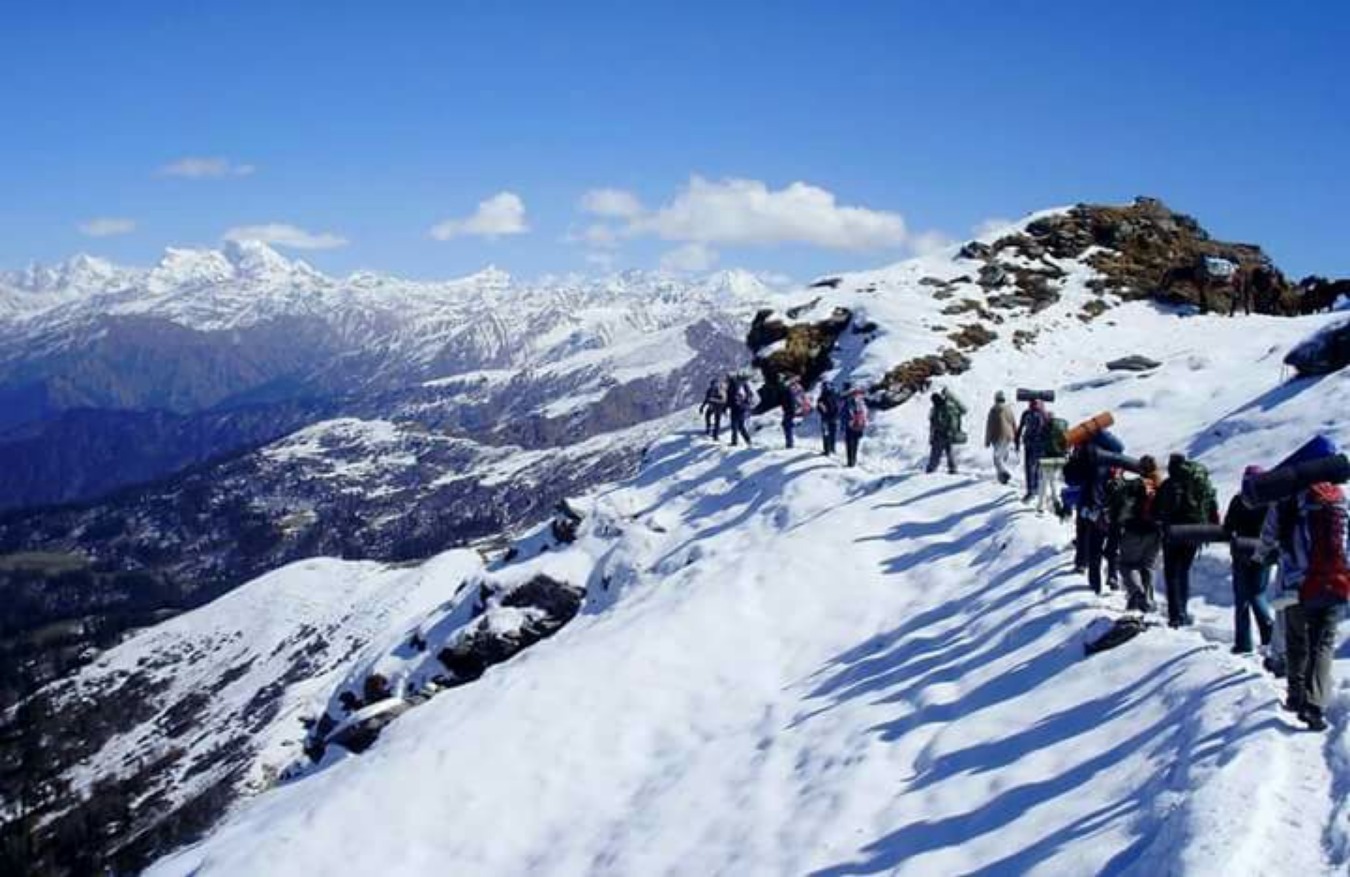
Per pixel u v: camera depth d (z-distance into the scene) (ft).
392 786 64.08
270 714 496.23
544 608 102.01
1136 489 49.73
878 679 57.00
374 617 585.22
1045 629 51.72
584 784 59.98
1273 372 90.84
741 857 44.80
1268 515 33.88
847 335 137.28
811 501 90.58
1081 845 32.81
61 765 550.77
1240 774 30.19
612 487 121.90
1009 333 130.72
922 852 38.29
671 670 68.54
